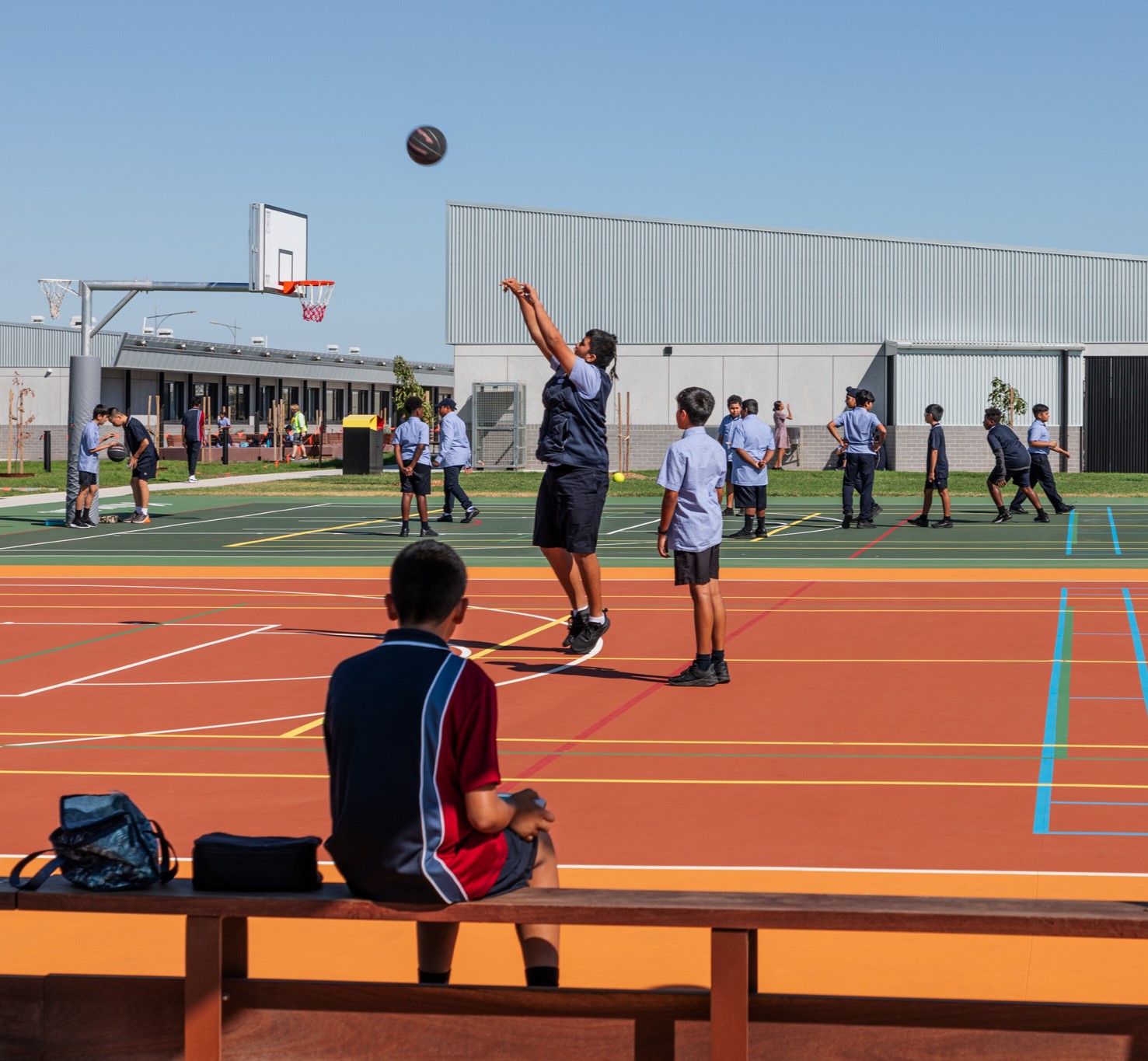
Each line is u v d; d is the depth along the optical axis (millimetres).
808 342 48688
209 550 22438
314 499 35594
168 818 6980
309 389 78500
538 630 13625
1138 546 21750
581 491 11477
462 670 3902
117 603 15961
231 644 12875
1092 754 8180
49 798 7379
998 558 19969
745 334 48938
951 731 8875
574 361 11352
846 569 18547
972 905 3732
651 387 49344
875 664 11391
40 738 8961
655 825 6715
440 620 4020
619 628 13672
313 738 8938
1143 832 6531
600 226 49250
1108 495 35469
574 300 49469
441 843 3826
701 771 7852
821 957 4965
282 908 3848
